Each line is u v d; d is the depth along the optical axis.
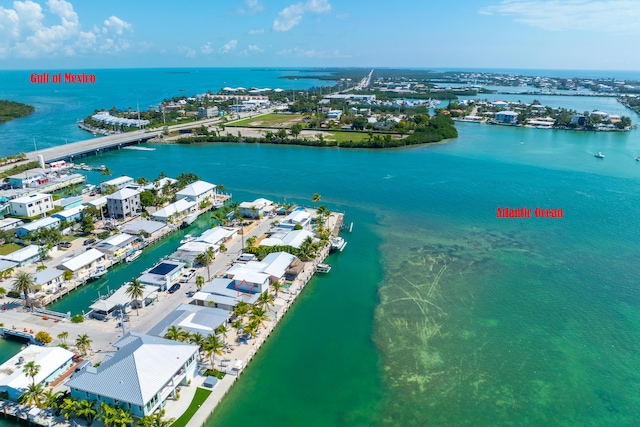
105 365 70.19
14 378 73.50
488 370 86.00
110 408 64.44
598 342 94.88
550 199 193.75
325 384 81.25
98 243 132.12
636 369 87.06
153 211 170.12
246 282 105.38
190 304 100.38
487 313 104.94
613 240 147.75
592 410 76.75
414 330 98.19
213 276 116.94
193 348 77.44
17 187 193.00
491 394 79.94
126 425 66.38
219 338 90.81
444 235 152.62
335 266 129.00
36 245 131.25
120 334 91.00
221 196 193.00
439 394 79.69
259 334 93.12
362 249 141.00
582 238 149.62
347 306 107.69
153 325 94.56
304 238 137.50
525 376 84.56
